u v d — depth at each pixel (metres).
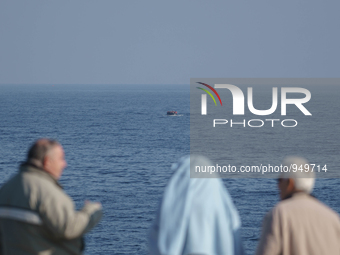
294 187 8.28
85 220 8.17
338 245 7.86
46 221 7.91
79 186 92.62
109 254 51.97
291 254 7.84
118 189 89.88
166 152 139.88
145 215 69.81
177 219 6.00
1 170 113.94
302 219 7.89
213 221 6.07
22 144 157.00
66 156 132.25
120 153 138.38
